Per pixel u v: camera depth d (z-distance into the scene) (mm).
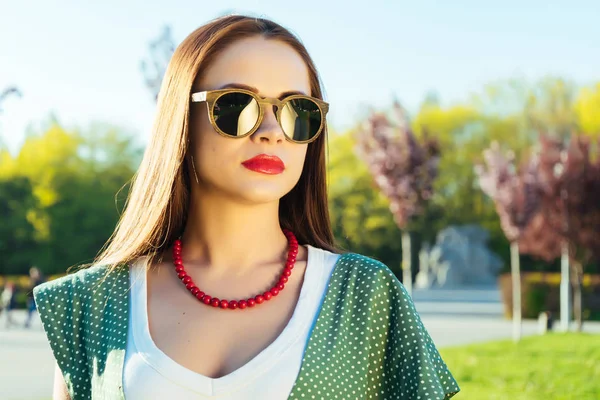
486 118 48406
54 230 45812
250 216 2008
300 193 2236
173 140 1995
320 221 2240
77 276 2068
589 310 29312
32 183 46531
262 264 2023
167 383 1752
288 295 1959
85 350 1976
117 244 2107
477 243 38062
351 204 45188
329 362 1820
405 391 1898
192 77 1965
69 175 46844
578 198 20844
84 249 46156
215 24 2016
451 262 37250
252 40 1978
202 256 2053
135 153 50344
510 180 19078
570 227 20984
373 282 1959
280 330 1880
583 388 9766
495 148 19578
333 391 1800
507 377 10812
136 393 1762
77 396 1960
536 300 25953
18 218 45656
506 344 15656
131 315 1936
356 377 1869
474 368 11750
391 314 1960
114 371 1838
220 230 2016
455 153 47281
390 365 1939
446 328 20609
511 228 18531
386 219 44625
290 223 2252
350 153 46656
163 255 2113
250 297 1946
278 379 1756
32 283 23844
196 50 1979
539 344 15594
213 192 2006
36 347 15469
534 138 46875
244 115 1900
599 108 46594
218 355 1831
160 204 2035
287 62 1976
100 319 1976
